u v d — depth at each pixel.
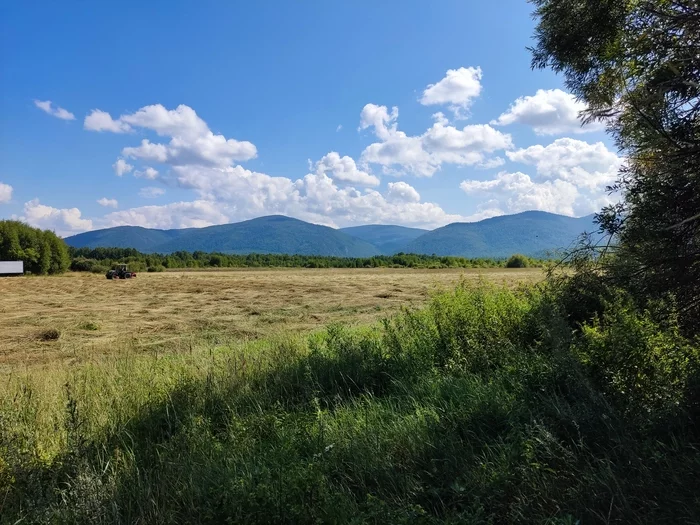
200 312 22.89
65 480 3.63
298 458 3.55
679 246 4.19
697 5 3.66
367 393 5.08
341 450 3.64
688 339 4.12
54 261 81.50
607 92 5.00
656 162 4.18
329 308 22.59
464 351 5.68
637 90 4.43
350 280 47.75
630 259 4.71
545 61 6.33
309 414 4.51
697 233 4.14
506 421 3.69
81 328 17.78
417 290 32.38
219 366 6.28
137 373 6.09
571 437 3.27
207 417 4.78
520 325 5.88
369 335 7.43
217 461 3.69
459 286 8.09
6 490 3.44
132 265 89.38
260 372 5.95
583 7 5.51
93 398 5.18
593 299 5.60
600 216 5.03
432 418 3.96
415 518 2.58
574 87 6.13
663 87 3.99
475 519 2.51
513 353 5.30
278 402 4.87
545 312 5.27
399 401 4.66
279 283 44.06
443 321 6.50
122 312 23.53
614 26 5.27
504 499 2.85
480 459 3.33
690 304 4.34
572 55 5.90
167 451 3.96
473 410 4.00
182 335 15.37
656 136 4.04
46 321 20.22
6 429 4.04
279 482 2.87
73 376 6.21
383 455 3.51
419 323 6.79
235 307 24.78
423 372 5.31
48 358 11.59
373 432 3.87
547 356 4.64
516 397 4.12
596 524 2.53
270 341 8.73
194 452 3.86
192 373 5.97
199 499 3.07
